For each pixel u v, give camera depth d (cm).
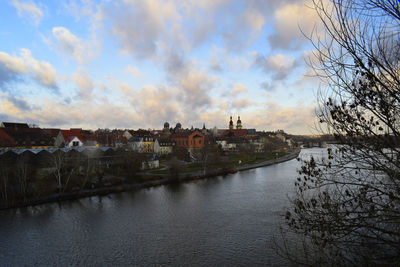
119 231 3225
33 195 4500
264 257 2470
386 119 670
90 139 10612
